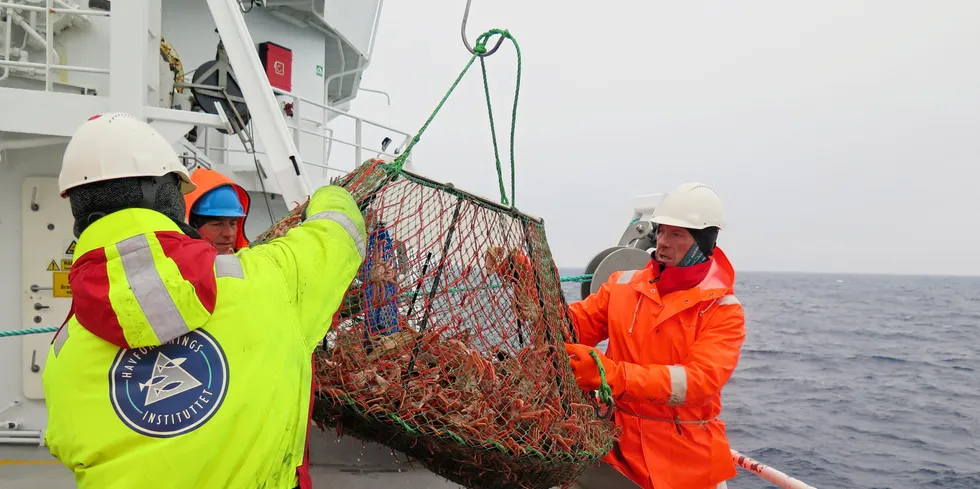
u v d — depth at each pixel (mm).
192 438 1260
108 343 1292
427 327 2160
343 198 1775
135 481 1224
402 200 2191
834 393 24000
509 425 2053
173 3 6426
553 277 2617
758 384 25562
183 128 3920
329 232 1620
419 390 1958
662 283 2807
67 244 4316
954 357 33688
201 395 1292
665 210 2777
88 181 1336
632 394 2545
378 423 1908
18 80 4348
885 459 16047
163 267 1248
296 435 1468
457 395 1996
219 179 2561
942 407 21906
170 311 1236
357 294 2033
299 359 1466
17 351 4301
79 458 1260
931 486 14203
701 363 2576
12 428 4285
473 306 2195
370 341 2037
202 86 4785
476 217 2240
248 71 3707
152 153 1414
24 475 3736
